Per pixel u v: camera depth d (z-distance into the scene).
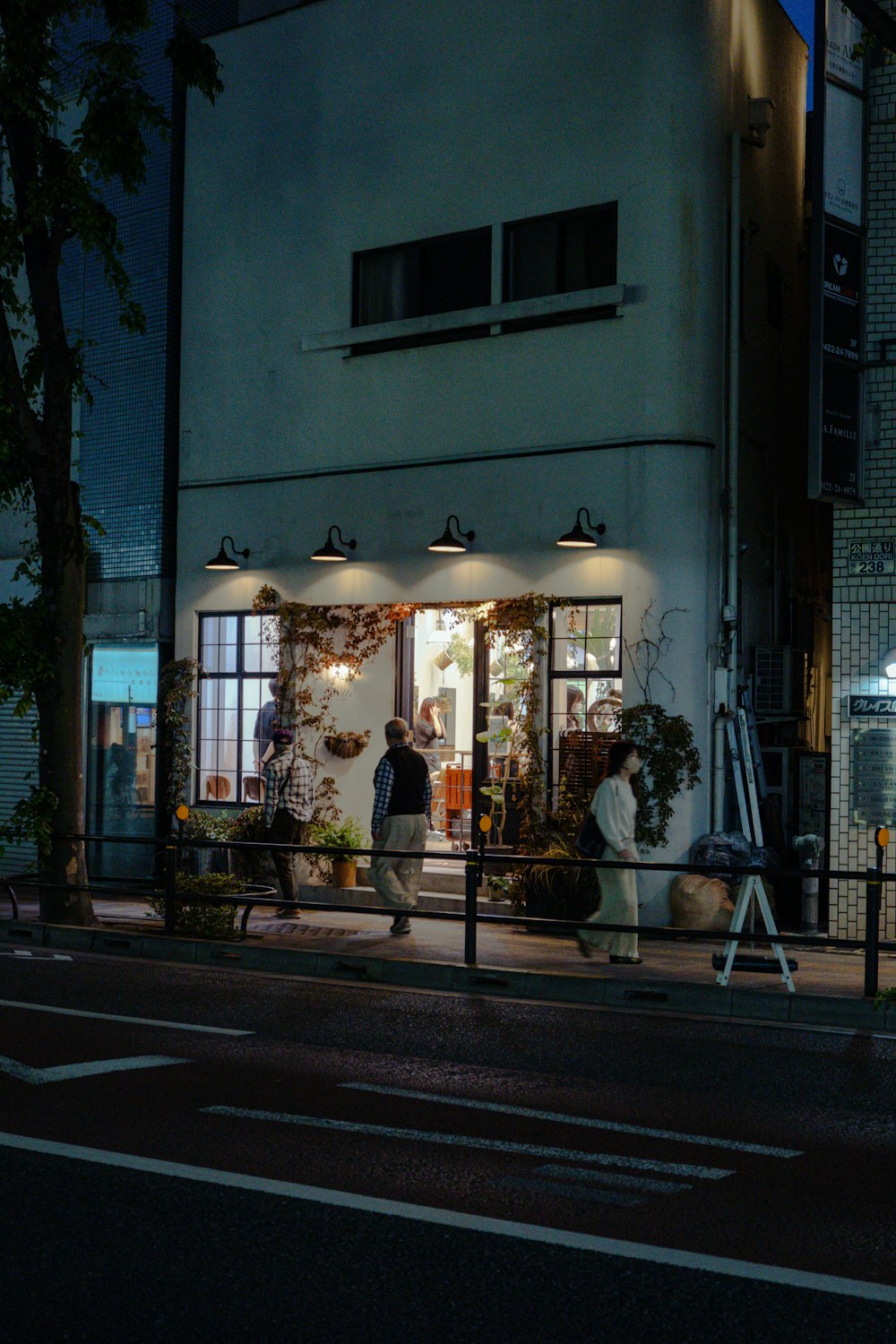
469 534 16.72
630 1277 5.00
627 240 15.84
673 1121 7.38
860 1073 8.70
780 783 16.80
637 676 15.44
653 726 15.23
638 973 11.89
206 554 19.08
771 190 18.02
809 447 13.89
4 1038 9.15
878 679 14.09
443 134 17.34
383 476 17.50
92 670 20.34
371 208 17.89
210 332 19.25
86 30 20.81
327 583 17.88
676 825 15.18
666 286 15.59
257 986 11.76
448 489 16.95
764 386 17.80
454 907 16.16
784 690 16.72
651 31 15.82
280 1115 7.25
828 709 20.22
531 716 16.08
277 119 18.80
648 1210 5.80
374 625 17.53
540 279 16.66
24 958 13.21
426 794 14.45
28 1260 5.09
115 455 20.23
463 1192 5.97
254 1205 5.73
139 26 14.11
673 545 15.42
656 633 15.38
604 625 15.84
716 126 15.98
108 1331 4.48
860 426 14.26
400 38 17.73
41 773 14.88
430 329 17.06
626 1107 7.66
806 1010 10.56
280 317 18.61
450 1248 5.27
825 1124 7.38
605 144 16.08
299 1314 4.62
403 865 14.30
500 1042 9.49
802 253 19.27
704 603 15.58
